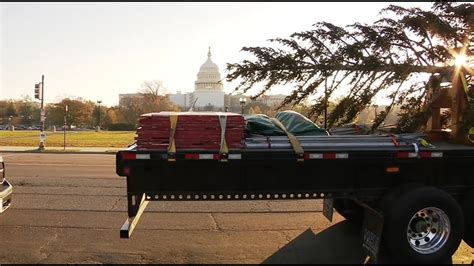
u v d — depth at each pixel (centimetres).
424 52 680
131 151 468
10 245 577
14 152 2414
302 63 666
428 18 650
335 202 680
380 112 677
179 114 493
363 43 643
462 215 510
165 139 473
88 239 608
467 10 652
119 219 720
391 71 650
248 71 678
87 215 746
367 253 520
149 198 495
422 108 645
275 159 477
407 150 505
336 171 517
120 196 919
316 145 500
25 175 1248
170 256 543
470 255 552
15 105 11394
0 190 648
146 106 8688
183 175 494
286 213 773
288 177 508
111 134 5919
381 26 659
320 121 696
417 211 495
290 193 508
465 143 570
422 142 526
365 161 500
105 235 629
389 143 516
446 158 513
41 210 779
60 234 631
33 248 566
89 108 9456
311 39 666
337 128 661
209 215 755
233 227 679
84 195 927
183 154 464
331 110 690
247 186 502
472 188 549
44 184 1073
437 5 685
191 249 570
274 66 669
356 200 532
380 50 657
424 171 537
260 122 535
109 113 9319
